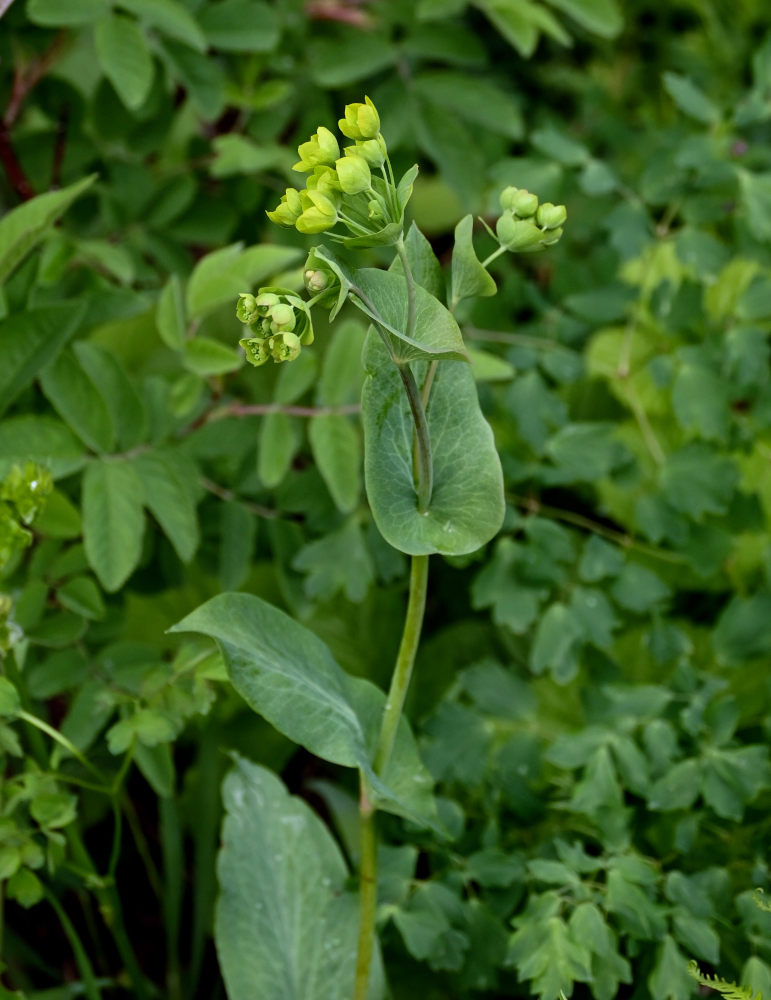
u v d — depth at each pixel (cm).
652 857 126
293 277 128
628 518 142
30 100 140
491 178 142
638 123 185
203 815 132
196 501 131
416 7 144
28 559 132
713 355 138
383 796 112
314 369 130
